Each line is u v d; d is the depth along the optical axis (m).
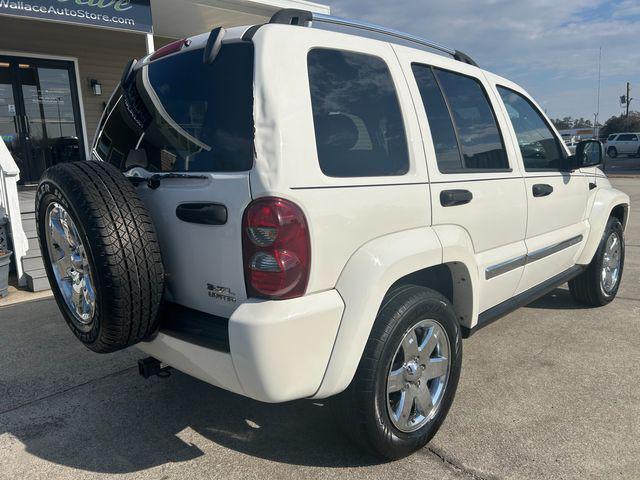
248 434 2.93
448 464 2.61
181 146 2.40
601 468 2.55
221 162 2.20
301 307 2.08
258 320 2.01
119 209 2.26
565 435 2.84
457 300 3.04
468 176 2.96
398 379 2.56
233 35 2.26
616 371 3.60
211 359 2.20
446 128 2.92
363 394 2.37
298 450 2.76
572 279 4.83
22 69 9.57
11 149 9.62
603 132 67.62
